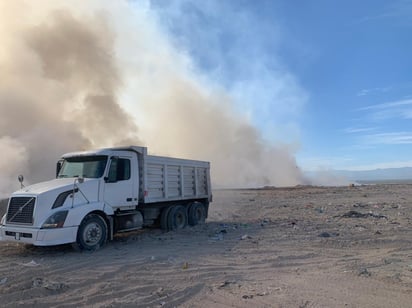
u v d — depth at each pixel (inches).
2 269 315.6
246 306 220.2
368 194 1150.3
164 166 526.3
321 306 217.2
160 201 516.7
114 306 222.5
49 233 362.0
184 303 228.7
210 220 645.3
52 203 376.8
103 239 410.9
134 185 469.1
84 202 403.2
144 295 243.0
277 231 495.8
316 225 533.0
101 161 437.4
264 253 366.6
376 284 258.4
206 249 392.2
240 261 335.3
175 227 542.3
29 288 256.8
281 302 224.8
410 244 391.5
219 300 231.8
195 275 288.2
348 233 462.0
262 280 274.2
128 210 468.4
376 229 486.0
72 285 266.2
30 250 406.0
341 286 255.4
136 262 335.0
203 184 625.0
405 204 807.7
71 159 456.8
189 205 583.2
